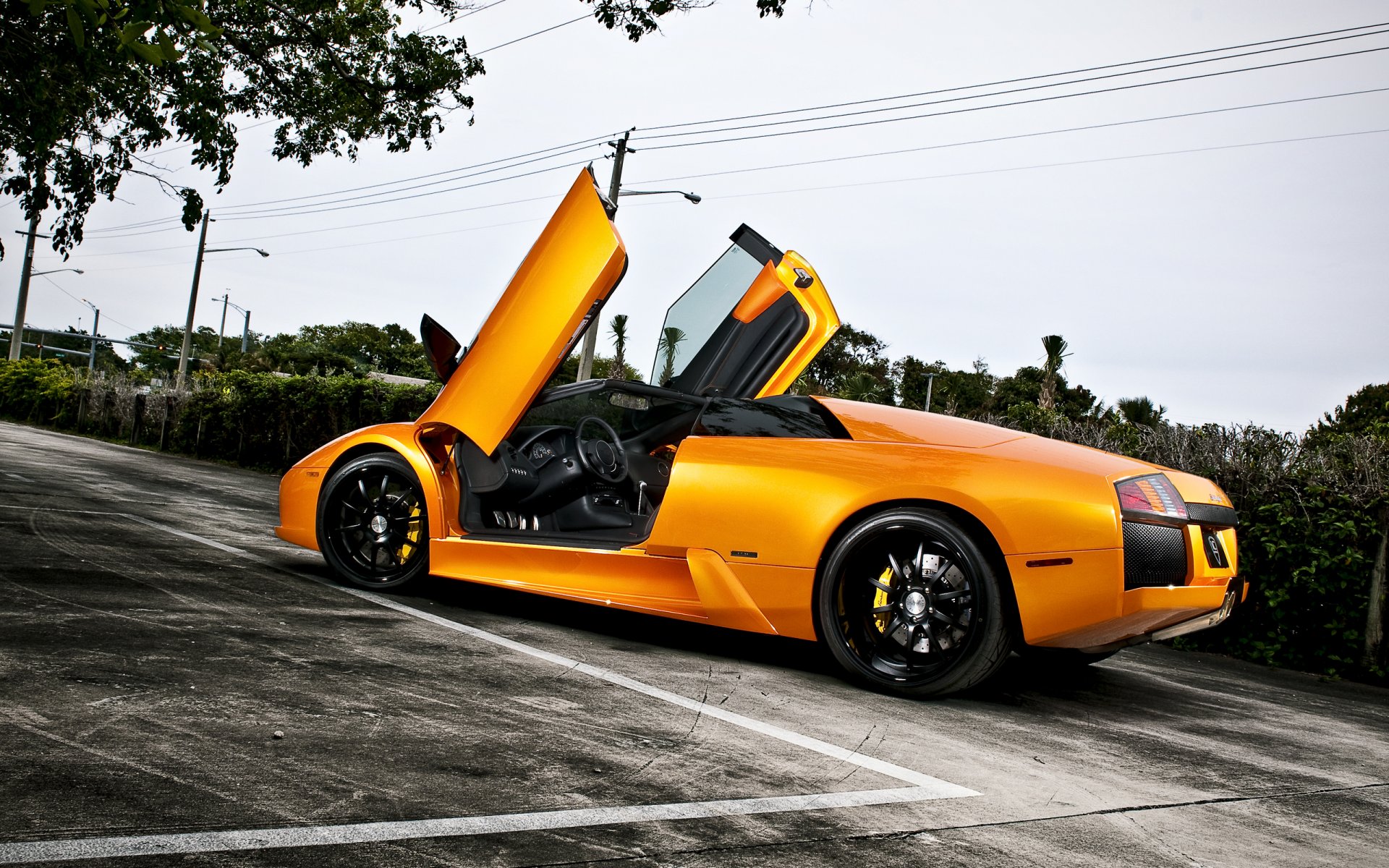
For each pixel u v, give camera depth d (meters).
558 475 4.35
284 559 4.90
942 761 2.48
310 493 4.45
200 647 2.86
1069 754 2.69
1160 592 3.04
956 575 3.22
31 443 13.91
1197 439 5.77
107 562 4.18
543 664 3.14
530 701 2.66
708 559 3.52
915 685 3.18
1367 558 4.83
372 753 2.10
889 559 3.29
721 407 3.86
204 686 2.46
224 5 9.38
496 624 3.77
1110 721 3.18
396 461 4.26
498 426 4.15
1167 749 2.87
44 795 1.70
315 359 66.19
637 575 3.73
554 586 3.89
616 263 4.04
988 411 8.57
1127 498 3.09
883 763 2.40
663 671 3.23
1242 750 2.96
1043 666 4.18
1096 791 2.35
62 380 23.30
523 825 1.78
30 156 7.53
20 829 1.56
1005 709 3.19
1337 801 2.47
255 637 3.07
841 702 3.05
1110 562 3.00
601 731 2.44
